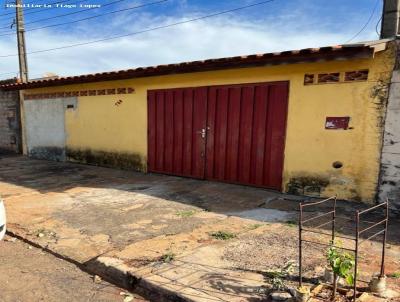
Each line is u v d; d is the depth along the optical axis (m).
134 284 3.68
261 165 7.48
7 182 8.83
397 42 5.68
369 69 5.99
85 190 7.77
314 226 5.14
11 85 13.18
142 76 9.22
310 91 6.68
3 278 3.91
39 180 9.05
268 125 7.32
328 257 3.19
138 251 4.34
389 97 5.82
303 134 6.83
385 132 5.90
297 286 3.33
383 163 5.96
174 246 4.47
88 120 11.20
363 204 6.19
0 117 15.09
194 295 3.27
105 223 5.50
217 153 8.18
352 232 4.88
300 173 6.92
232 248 4.36
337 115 6.40
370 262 3.90
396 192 5.85
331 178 6.55
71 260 4.32
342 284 3.35
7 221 5.70
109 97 10.45
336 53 5.84
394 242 4.51
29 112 13.52
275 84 7.15
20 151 14.34
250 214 5.82
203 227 5.21
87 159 11.43
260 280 3.53
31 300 3.45
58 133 12.36
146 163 9.70
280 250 4.28
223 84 7.93
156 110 9.30
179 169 8.95
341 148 6.40
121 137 10.28
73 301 3.44
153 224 5.40
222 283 3.48
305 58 6.25
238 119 7.76
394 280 3.47
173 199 6.84
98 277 3.91
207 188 7.65
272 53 6.36
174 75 8.78
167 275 3.67
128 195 7.23
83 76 10.23
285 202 6.48
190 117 8.59
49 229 5.30
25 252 4.62
